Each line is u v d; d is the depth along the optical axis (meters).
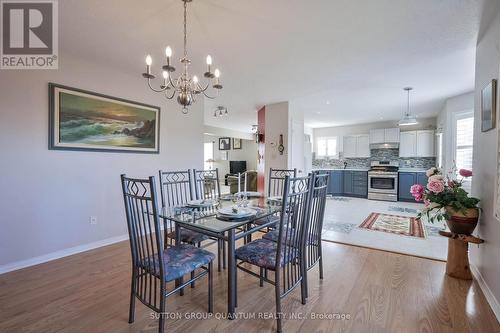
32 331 1.59
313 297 1.99
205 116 6.56
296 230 1.83
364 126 7.61
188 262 1.70
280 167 4.95
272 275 2.40
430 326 1.63
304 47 2.54
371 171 6.99
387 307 1.84
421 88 3.98
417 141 6.60
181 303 1.92
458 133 4.45
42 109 2.56
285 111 4.89
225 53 2.68
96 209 3.02
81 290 2.07
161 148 3.70
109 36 2.32
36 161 2.54
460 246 2.26
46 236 2.63
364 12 1.93
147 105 3.50
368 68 3.11
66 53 2.69
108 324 1.66
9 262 2.40
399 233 3.63
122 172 3.25
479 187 2.26
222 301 1.95
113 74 3.12
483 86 2.18
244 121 7.39
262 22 2.08
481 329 1.60
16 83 2.41
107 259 2.69
